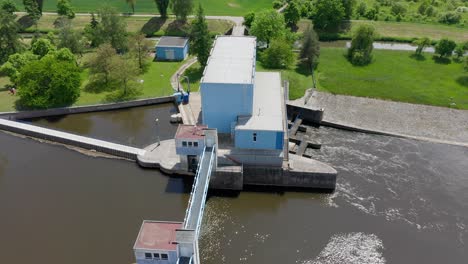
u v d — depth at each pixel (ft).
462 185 202.80
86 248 166.40
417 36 378.32
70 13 407.85
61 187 199.62
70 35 316.81
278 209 188.85
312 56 311.06
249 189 201.36
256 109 219.00
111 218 180.96
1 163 217.36
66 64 267.59
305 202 192.85
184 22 395.34
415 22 409.28
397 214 184.96
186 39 339.16
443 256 164.66
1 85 286.05
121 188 198.80
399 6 426.92
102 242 169.07
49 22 400.88
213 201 194.39
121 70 268.62
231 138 216.74
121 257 162.30
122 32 326.44
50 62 264.93
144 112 264.31
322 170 197.67
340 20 394.52
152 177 206.39
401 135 240.32
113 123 253.65
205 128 200.75
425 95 278.26
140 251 132.87
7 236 172.45
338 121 251.80
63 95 262.47
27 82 261.03
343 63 325.01
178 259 134.10
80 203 189.47
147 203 189.16
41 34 363.15
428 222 180.86
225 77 213.46
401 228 177.47
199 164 185.37
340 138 239.91
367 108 264.52
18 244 168.76
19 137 239.91
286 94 263.70
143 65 315.17
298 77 298.15
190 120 247.09
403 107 265.34
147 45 317.01
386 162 218.79
